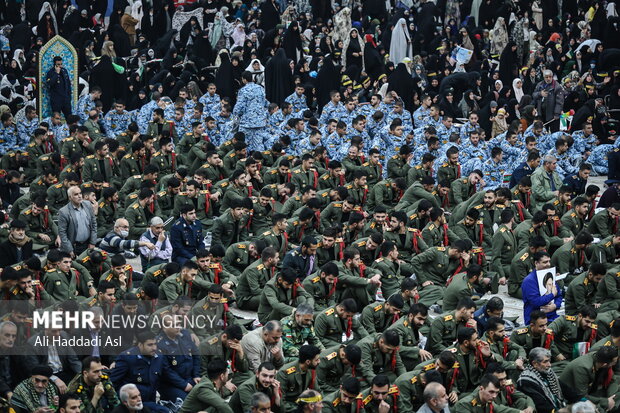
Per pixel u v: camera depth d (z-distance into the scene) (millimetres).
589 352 48094
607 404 47375
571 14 113125
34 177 78500
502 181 76812
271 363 43031
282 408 43500
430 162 72562
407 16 108500
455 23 112750
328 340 49062
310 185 68250
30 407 41812
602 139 88625
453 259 58344
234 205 62469
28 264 50875
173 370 45219
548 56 104188
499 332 47906
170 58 100188
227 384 45375
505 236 61531
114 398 42531
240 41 106000
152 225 60438
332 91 86875
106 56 93062
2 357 44469
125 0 110812
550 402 46000
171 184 66000
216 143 84562
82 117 85688
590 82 94188
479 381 46031
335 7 114188
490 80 98750
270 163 76750
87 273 53469
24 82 95188
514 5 113500
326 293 53469
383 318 50188
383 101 87250
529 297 54594
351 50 101188
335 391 44125
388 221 61375
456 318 49469
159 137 80688
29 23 109750
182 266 53812
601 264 54688
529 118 88000
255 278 55156
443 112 89250
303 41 108625
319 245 58250
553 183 72500
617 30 104125
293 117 84438
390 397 44406
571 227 65188
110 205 66125
